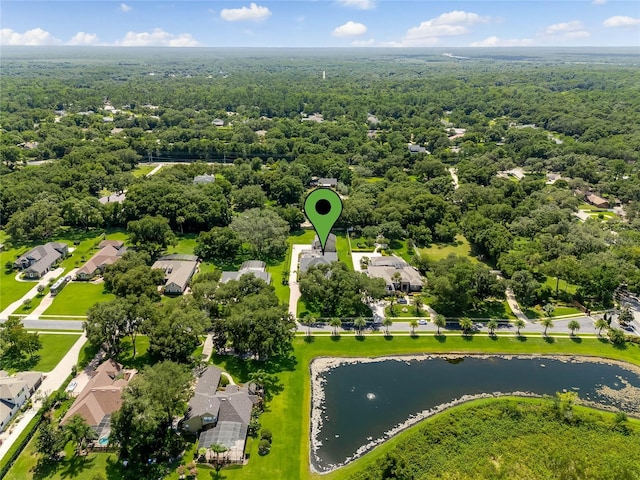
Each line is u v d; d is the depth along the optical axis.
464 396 83.69
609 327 101.88
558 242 131.50
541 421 77.38
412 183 185.75
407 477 64.69
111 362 83.44
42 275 121.19
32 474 63.06
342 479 64.62
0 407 71.31
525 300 110.69
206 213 148.75
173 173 185.88
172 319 85.75
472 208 169.38
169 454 66.06
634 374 91.31
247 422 71.19
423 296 115.94
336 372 88.88
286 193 175.25
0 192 154.12
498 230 138.12
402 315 107.12
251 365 87.62
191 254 133.12
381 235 148.75
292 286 118.81
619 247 128.12
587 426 76.31
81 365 85.88
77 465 64.50
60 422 70.25
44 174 176.62
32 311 104.12
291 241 148.00
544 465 68.75
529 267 120.44
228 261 132.00
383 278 111.19
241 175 191.00
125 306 87.25
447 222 152.12
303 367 88.94
